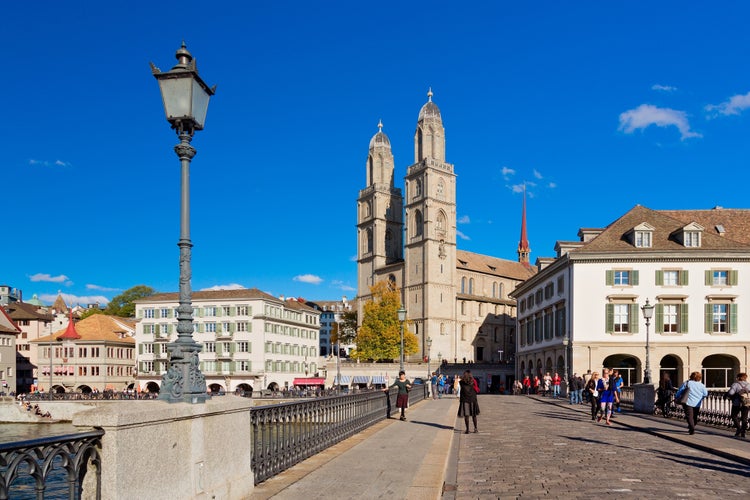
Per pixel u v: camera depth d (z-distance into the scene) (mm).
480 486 11633
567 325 53094
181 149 8867
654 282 51031
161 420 7539
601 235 53469
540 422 25859
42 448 5730
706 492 10977
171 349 8500
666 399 27531
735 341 50062
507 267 134250
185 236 8836
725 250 50406
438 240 113188
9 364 95875
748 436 19547
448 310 113375
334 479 11555
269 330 96375
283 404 12594
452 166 116938
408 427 22188
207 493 8680
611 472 13047
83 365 98938
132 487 6949
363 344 96688
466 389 21281
